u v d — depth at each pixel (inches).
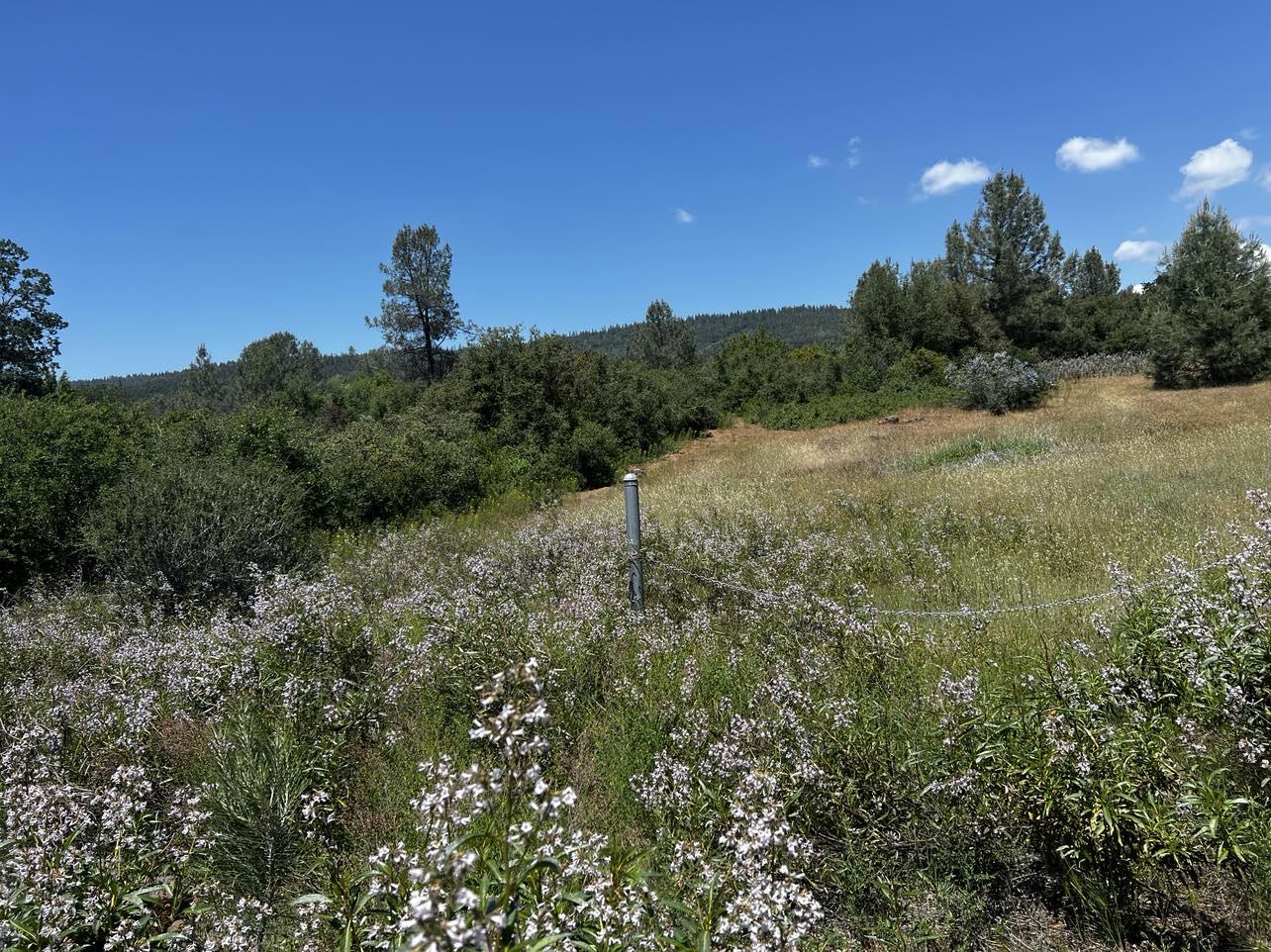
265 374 2397.9
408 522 597.3
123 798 123.3
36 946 95.3
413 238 1804.9
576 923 81.3
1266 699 127.0
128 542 335.6
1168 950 99.9
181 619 295.9
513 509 654.5
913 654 183.6
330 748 154.6
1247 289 974.4
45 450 402.9
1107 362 1323.8
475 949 59.4
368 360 2161.7
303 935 103.7
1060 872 113.4
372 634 221.9
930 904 111.0
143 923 101.0
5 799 126.5
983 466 567.8
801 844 101.6
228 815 132.8
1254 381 967.0
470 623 205.0
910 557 309.0
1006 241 1683.1
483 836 75.0
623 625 228.1
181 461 424.5
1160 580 178.4
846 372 1364.4
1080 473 468.8
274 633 195.6
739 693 173.0
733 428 1225.4
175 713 188.5
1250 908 103.3
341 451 628.4
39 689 207.0
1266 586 142.9
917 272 1646.2
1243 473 397.1
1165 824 103.6
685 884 101.3
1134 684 145.8
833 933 105.7
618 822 138.2
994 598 246.7
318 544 447.5
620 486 812.6
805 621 210.2
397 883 88.0
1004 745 118.7
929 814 119.6
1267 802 114.1
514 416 919.7
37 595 342.6
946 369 1189.7
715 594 271.3
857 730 132.3
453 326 1865.2
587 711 179.5
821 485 560.4
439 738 173.9
